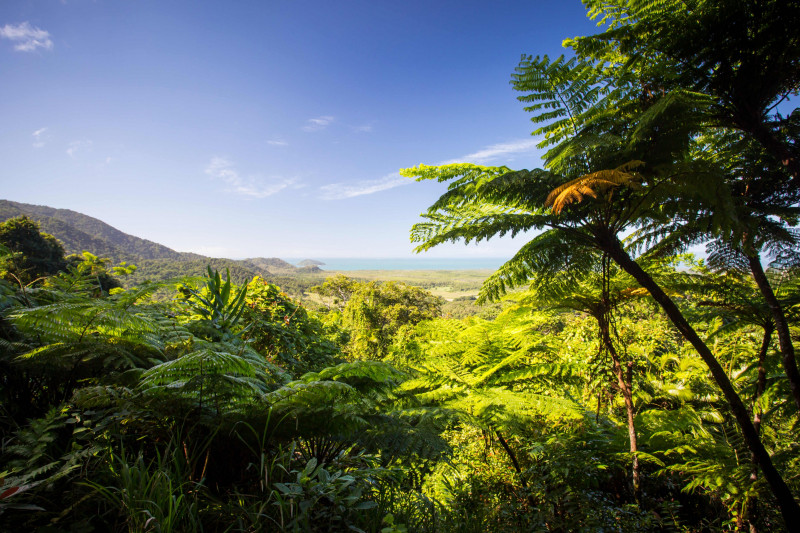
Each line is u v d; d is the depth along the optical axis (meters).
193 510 1.12
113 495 1.03
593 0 2.61
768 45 2.08
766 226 2.56
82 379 1.62
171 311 2.70
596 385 3.41
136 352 1.88
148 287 1.92
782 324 2.52
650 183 2.22
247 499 1.34
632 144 2.22
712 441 3.16
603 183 1.95
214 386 1.39
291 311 4.96
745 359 3.79
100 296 2.44
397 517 1.50
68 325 1.51
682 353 4.84
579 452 2.85
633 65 2.47
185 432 1.45
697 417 3.33
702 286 2.91
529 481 2.58
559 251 2.50
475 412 2.65
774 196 2.68
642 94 2.47
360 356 11.77
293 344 4.00
